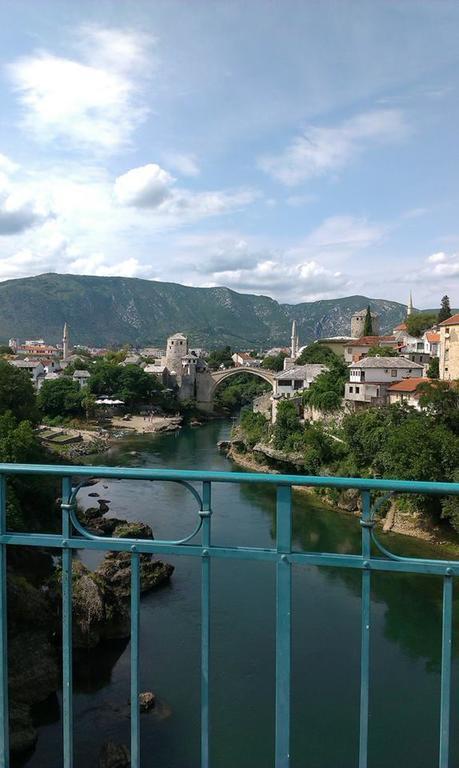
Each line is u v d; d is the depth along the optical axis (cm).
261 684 2191
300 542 4138
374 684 2175
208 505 539
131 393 12850
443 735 513
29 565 3259
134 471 542
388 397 6944
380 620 2717
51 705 2156
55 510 4178
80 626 2503
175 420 12225
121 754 1812
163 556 3634
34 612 2483
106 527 4184
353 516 4897
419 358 9500
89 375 13900
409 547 4069
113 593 2702
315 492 5669
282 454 6712
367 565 514
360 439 5509
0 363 6091
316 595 3012
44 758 1861
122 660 2434
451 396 5103
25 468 562
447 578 506
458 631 2578
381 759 1784
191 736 1916
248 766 1767
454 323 6781
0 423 4419
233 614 2764
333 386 8006
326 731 1909
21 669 2225
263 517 4597
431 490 493
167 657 2402
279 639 536
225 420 13925
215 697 2117
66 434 9406
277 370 18650
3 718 585
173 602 2928
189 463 7731
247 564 3459
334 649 2433
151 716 2019
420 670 2278
